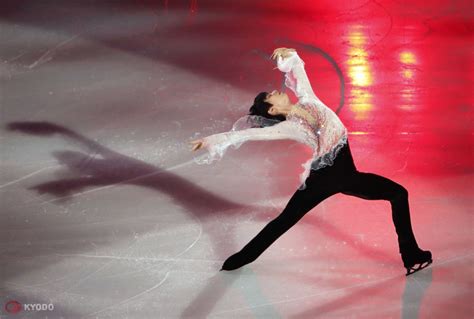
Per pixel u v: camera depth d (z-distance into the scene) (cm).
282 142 2647
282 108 1858
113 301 1856
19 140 2662
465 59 3219
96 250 2077
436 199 2286
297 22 3594
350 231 2150
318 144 1853
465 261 1997
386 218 2211
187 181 2419
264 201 2306
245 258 1962
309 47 2211
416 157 2512
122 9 3747
